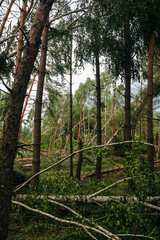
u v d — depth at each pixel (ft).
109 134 54.95
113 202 10.80
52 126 58.54
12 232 10.77
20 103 8.07
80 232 9.82
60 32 22.30
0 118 21.70
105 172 24.72
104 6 22.18
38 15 8.91
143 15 17.43
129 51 20.67
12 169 7.82
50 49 26.40
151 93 19.19
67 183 11.79
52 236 10.37
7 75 20.10
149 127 18.44
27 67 8.34
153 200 12.30
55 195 12.15
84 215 12.16
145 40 20.03
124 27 20.71
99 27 21.24
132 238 9.93
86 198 12.14
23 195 13.00
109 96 67.15
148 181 10.50
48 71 27.45
